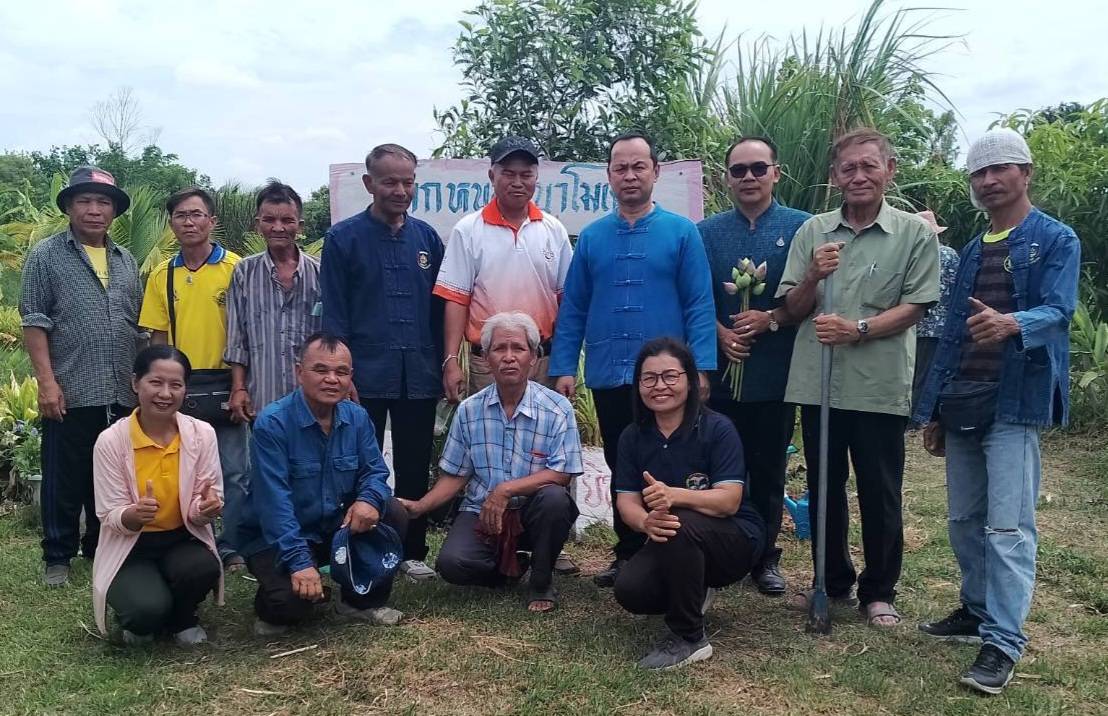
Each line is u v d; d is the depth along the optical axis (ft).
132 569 10.80
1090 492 18.11
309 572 10.68
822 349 11.46
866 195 11.12
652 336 12.35
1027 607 9.81
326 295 13.04
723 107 23.03
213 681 9.88
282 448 11.17
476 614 11.82
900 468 11.53
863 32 21.90
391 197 12.91
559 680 9.76
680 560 10.05
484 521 12.09
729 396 12.85
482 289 13.56
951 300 10.66
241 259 14.55
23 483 17.33
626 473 11.11
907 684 9.78
